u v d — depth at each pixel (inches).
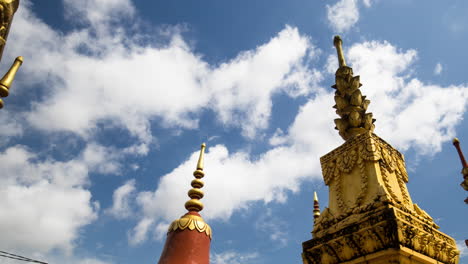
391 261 189.8
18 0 213.5
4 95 190.4
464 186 332.8
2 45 204.1
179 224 335.9
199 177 390.6
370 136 246.1
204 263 317.7
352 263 208.4
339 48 318.7
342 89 295.4
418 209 241.3
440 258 216.5
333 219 235.5
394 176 251.3
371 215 208.8
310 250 236.2
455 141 351.9
